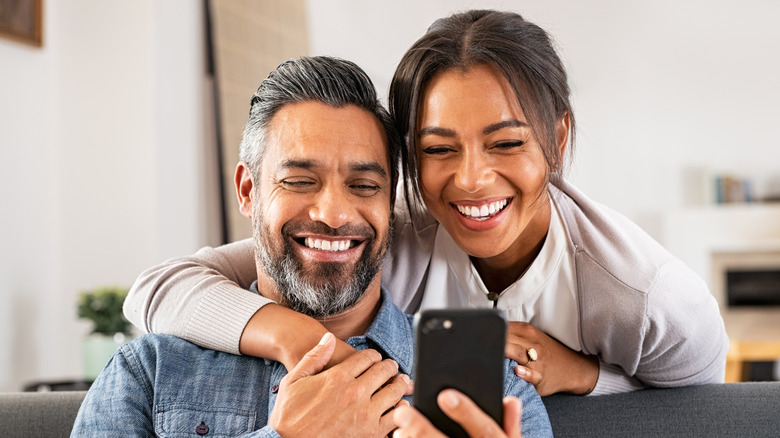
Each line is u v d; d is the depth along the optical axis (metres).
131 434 1.27
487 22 1.29
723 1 5.87
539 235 1.45
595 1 5.95
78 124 3.61
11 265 3.30
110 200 3.58
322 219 1.26
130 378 1.32
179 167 3.71
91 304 3.06
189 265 1.46
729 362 3.54
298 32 4.69
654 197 6.00
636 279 1.39
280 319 1.29
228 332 1.31
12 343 3.29
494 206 1.29
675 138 5.97
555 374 1.43
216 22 3.96
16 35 3.33
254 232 1.36
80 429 1.28
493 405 0.95
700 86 5.93
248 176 1.39
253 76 4.22
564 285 1.46
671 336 1.40
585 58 6.00
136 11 3.58
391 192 1.38
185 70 3.81
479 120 1.24
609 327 1.42
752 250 5.71
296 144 1.28
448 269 1.53
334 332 1.39
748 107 5.89
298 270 1.30
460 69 1.25
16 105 3.35
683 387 1.47
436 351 0.95
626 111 6.00
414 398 0.95
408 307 1.57
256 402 1.30
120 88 3.58
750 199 5.82
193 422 1.29
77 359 3.55
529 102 1.26
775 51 5.83
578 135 5.94
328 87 1.29
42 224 3.49
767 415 1.39
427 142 1.28
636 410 1.42
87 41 3.62
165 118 3.62
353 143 1.28
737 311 5.72
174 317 1.36
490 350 0.95
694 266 5.79
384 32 5.70
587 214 1.47
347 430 1.16
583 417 1.42
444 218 1.34
